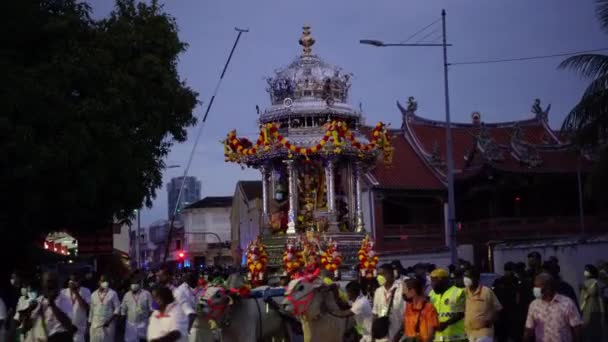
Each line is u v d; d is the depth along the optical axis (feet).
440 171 201.36
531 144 191.42
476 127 220.43
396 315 49.42
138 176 96.43
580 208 173.78
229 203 329.31
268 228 75.87
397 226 192.03
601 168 84.74
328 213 73.72
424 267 66.54
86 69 88.89
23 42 89.56
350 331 53.06
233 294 49.75
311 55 79.51
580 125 81.51
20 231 90.84
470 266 45.21
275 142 72.43
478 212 198.49
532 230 181.78
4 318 57.31
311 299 47.62
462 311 43.73
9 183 84.23
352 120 78.69
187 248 325.83
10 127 80.53
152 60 96.48
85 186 87.40
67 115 85.97
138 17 100.37
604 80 80.02
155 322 41.39
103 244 128.16
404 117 215.72
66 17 90.79
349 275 71.97
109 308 66.08
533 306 43.83
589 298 60.70
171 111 99.91
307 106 75.77
